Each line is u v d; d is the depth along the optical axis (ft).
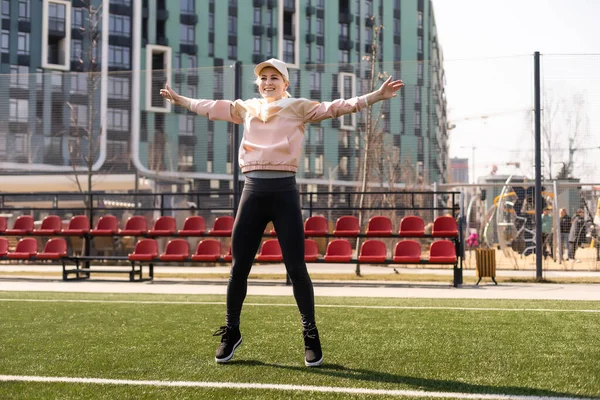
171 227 39.50
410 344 14.88
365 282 35.83
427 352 13.89
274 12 157.99
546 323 18.28
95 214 53.57
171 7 145.69
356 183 44.73
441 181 50.65
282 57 158.40
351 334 16.33
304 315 12.46
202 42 149.28
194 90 46.19
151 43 142.00
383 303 23.54
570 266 47.55
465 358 13.26
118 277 41.04
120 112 49.96
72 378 11.47
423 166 46.39
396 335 16.16
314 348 12.44
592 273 42.09
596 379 11.43
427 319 19.17
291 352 13.82
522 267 48.29
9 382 11.23
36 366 12.52
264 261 35.14
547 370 12.14
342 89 44.01
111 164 50.16
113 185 51.75
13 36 127.03
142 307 22.43
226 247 51.01
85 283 35.40
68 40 129.90
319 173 44.57
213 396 10.21
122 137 50.01
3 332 16.79
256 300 24.44
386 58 174.91
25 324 18.26
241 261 12.35
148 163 50.06
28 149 47.98
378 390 10.52
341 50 168.04
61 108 48.70
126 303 23.76
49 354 13.74
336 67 44.14
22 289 30.83
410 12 179.01
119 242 52.70
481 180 61.26
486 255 34.42
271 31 157.58
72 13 131.75
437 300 24.75
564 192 47.42
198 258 37.11
